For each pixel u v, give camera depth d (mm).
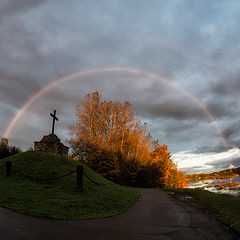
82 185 14883
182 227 8586
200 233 7828
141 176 38156
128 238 7219
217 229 8344
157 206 13523
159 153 40875
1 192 12461
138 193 21250
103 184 18562
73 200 12227
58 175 17000
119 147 39500
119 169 34406
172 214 11031
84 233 7547
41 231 7371
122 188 21359
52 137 24672
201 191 21672
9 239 6402
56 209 10438
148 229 8266
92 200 12883
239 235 7625
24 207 10133
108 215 10336
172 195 20234
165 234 7684
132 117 41438
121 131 40625
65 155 27250
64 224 8438
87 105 39469
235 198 15945
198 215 10789
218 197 16219
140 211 11781
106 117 39906
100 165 31781
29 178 15992
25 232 7094
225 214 10602
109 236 7355
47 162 18969
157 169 38344
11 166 17219
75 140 36188
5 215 8703
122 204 13438
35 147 24453
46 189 13891
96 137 38062
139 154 41719
